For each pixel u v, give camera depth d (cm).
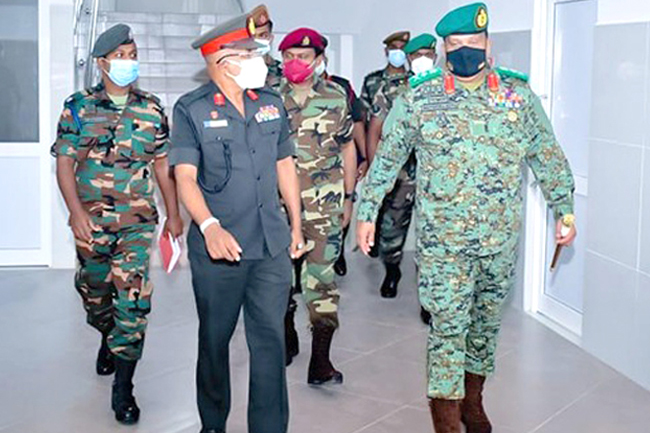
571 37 554
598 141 496
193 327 560
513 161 350
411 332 552
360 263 732
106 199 408
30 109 718
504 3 625
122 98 413
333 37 793
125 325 411
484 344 382
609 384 462
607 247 490
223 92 351
